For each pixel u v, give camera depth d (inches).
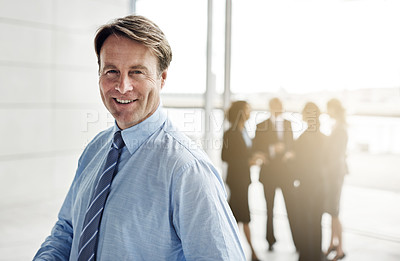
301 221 136.4
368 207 124.9
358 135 125.1
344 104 127.3
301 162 135.2
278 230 141.2
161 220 39.4
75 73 220.2
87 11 221.0
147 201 39.7
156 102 42.8
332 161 129.8
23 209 196.7
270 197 142.7
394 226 121.6
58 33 211.9
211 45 157.5
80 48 221.0
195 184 38.5
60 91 215.2
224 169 153.7
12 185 201.2
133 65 40.4
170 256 40.2
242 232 148.2
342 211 129.7
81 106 223.6
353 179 127.3
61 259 46.4
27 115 204.2
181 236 38.6
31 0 201.3
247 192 147.5
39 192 210.7
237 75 150.3
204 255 37.2
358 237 127.2
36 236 161.8
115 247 39.7
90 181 46.0
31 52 203.3
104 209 40.9
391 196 120.8
